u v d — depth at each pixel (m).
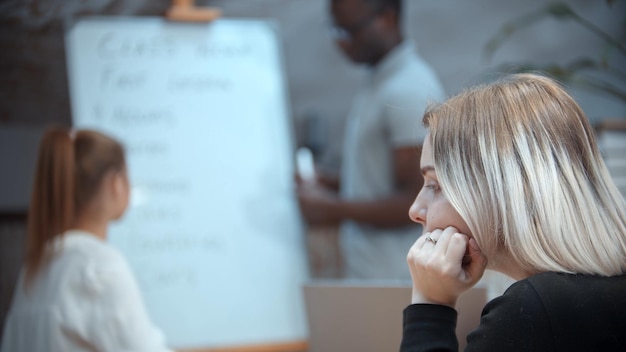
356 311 1.45
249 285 3.05
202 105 3.16
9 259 3.21
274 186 3.18
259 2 3.42
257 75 3.24
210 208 3.08
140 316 2.06
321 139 3.41
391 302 1.40
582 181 1.11
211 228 3.07
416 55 3.52
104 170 2.18
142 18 3.18
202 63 3.20
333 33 3.44
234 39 3.26
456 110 1.19
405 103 3.21
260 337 3.02
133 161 3.05
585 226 1.09
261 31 3.29
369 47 3.37
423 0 3.55
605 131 2.61
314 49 3.45
